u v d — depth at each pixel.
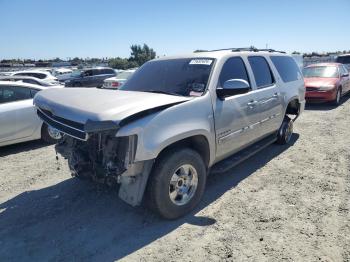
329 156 5.85
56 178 5.14
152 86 4.43
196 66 4.38
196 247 3.21
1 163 6.04
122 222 3.72
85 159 3.63
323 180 4.77
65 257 3.12
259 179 4.86
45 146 7.18
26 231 3.60
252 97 4.79
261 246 3.19
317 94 11.56
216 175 5.04
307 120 9.27
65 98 3.69
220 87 4.19
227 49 5.06
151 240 3.35
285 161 5.63
